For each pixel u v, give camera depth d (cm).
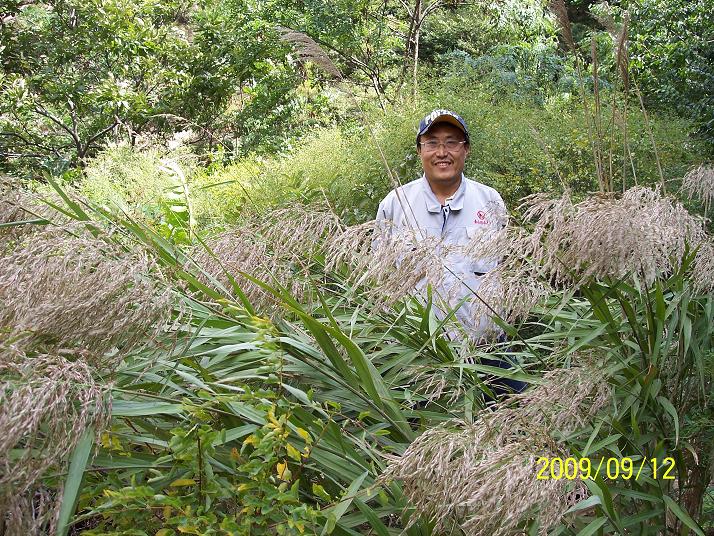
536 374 264
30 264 189
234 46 1197
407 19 1346
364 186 611
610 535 225
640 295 232
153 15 1320
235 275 242
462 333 257
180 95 1180
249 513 181
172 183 673
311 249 249
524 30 1252
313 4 1152
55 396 157
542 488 166
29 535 154
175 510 184
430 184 355
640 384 234
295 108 1162
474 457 178
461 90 728
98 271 181
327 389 232
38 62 1165
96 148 1156
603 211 204
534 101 812
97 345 180
